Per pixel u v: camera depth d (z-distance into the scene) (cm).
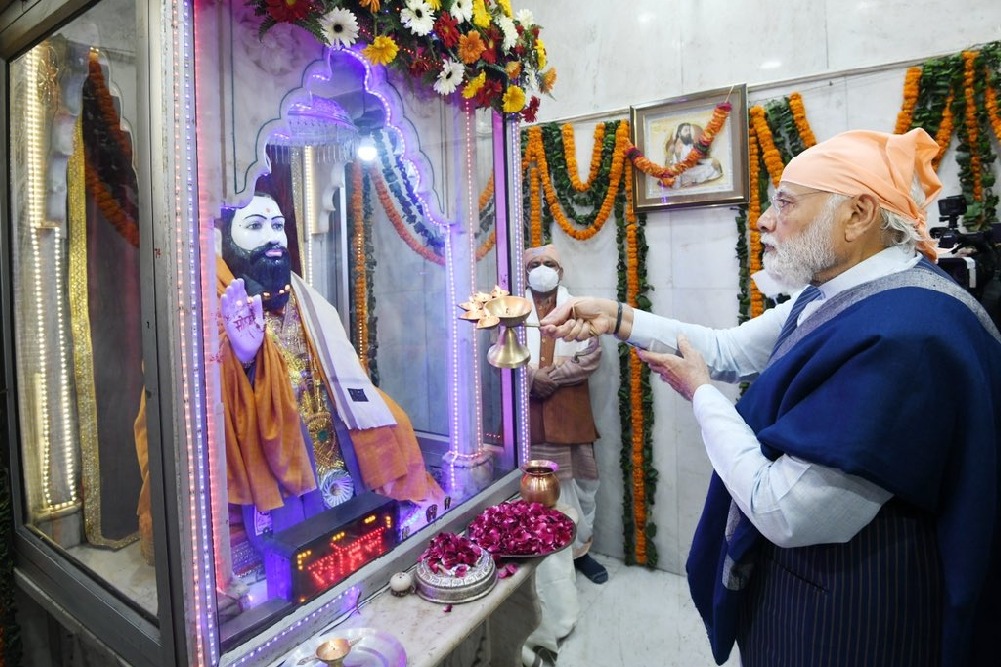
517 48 146
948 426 81
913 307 85
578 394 242
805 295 117
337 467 133
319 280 146
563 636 209
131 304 94
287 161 136
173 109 80
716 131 224
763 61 218
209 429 88
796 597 95
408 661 93
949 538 82
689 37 231
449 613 106
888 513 87
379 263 153
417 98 130
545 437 238
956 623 81
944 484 84
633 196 243
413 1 113
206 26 86
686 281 239
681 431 246
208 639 86
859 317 88
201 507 85
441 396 158
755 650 104
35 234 121
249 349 116
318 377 135
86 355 108
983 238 142
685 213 237
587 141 255
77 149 104
